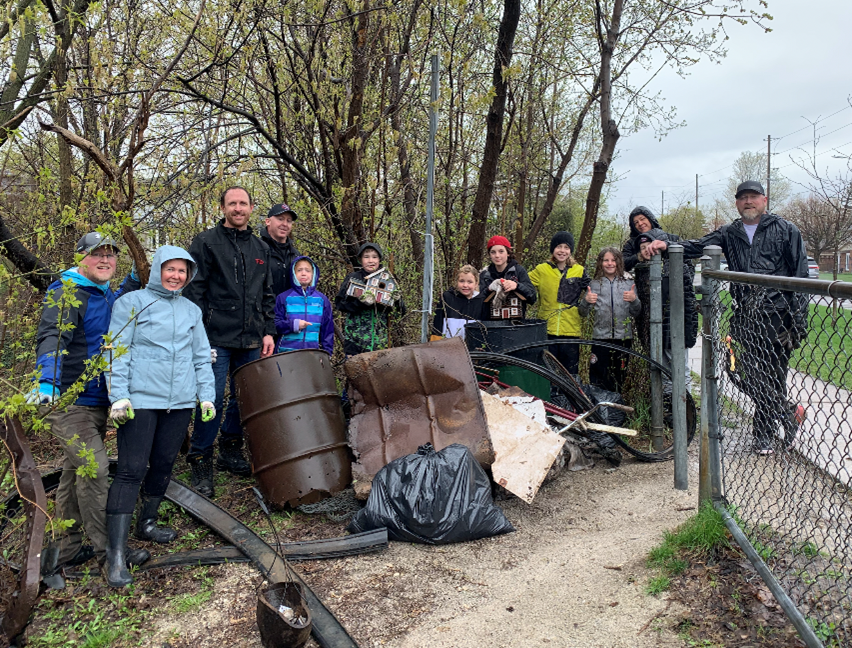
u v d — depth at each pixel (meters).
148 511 3.98
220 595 3.38
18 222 5.91
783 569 3.02
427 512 3.91
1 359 3.94
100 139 6.11
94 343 3.71
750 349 3.49
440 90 5.43
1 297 4.17
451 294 6.16
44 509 2.93
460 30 6.94
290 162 6.08
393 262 6.91
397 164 7.17
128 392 3.63
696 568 3.24
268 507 4.39
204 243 4.71
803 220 20.72
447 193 7.63
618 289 6.37
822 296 2.56
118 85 5.38
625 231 15.45
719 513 3.45
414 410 4.63
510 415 4.72
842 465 2.59
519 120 9.52
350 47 5.88
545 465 4.42
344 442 4.54
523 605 3.23
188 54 5.96
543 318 6.71
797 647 2.56
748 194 5.11
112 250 3.79
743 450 3.57
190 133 6.01
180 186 5.52
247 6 5.20
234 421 5.17
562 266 6.72
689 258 5.62
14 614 2.79
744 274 3.10
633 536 3.87
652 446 5.63
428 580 3.53
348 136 5.96
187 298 4.43
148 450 3.70
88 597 3.36
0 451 3.44
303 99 6.69
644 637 2.84
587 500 4.66
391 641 2.98
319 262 6.87
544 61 9.03
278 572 3.50
